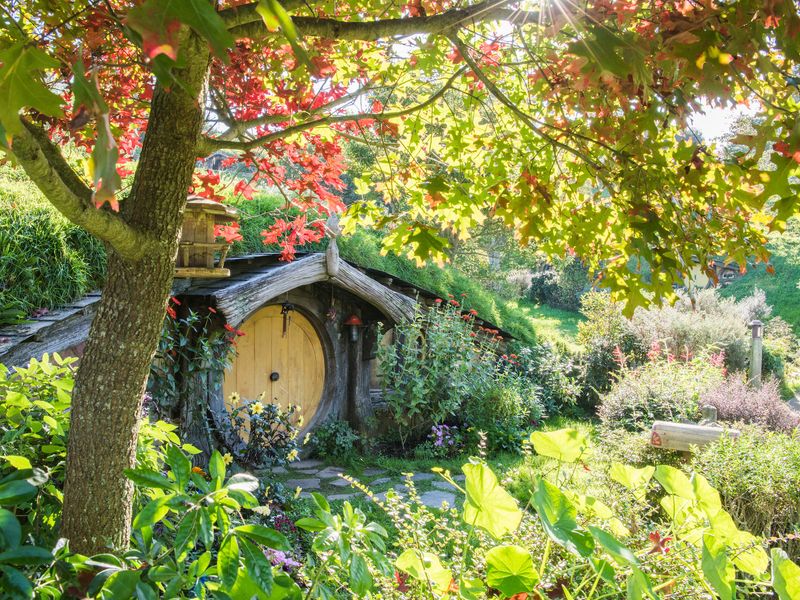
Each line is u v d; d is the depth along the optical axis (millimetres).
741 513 3771
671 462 4684
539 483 1299
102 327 1746
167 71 800
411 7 2400
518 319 11500
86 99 747
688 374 7660
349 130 3533
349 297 6945
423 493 5434
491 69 2633
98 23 1896
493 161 2590
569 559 1750
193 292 5188
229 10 1412
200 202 4191
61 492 2002
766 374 11633
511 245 14672
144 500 2359
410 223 2027
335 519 1433
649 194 1736
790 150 1278
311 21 1594
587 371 10031
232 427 5422
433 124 2896
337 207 3754
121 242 1597
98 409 1728
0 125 782
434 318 7551
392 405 6875
